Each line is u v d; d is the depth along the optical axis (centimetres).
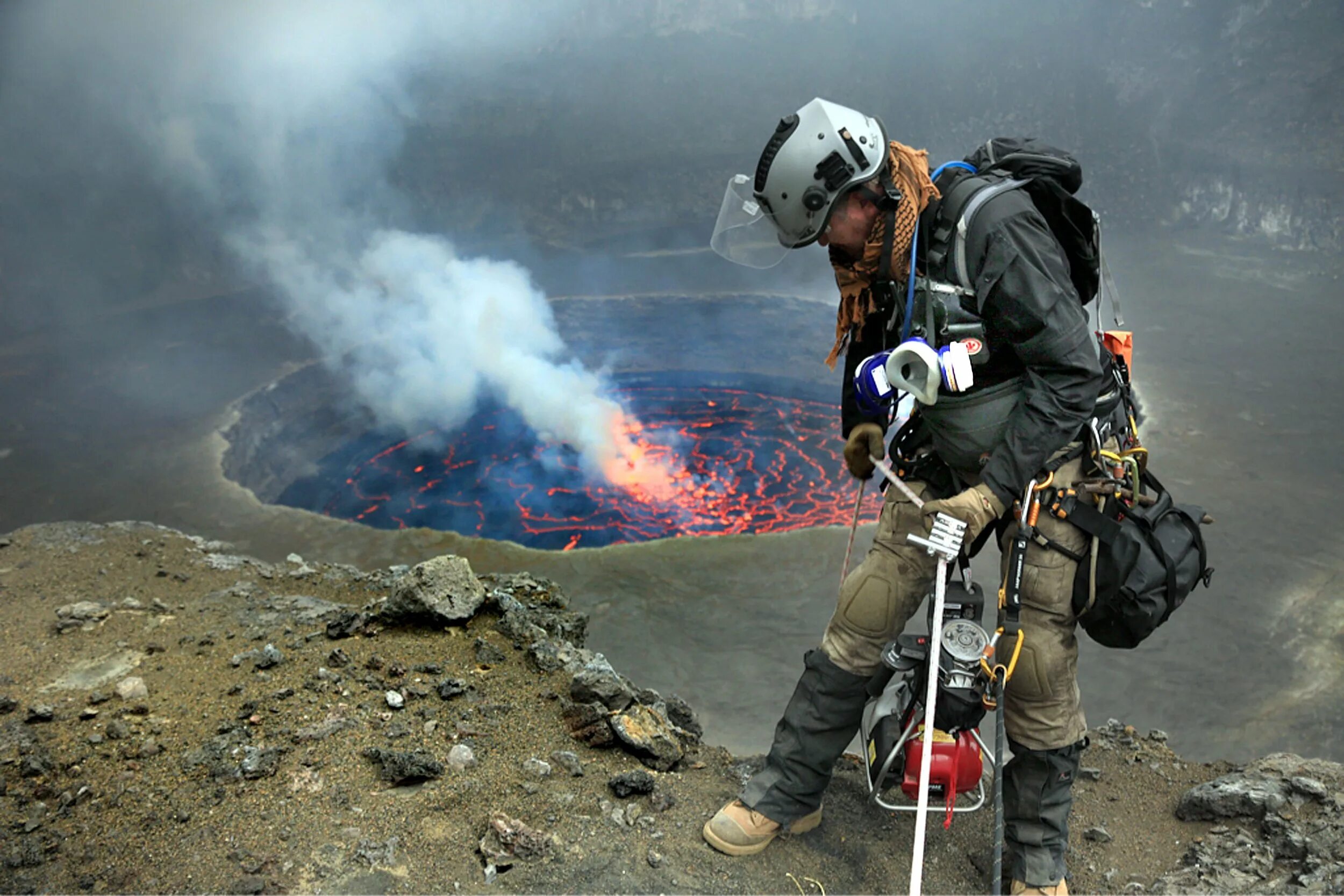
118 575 413
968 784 249
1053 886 248
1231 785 310
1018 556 230
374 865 226
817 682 259
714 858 254
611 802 263
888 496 260
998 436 230
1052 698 243
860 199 228
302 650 328
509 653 327
